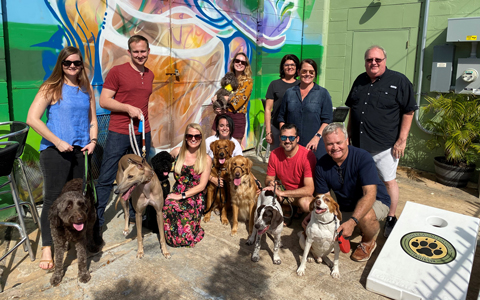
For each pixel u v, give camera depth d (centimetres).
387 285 266
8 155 263
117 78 334
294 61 446
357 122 386
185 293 271
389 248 300
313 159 356
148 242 346
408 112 362
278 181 389
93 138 324
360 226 314
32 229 367
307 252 294
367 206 292
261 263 315
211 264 311
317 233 283
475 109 516
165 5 502
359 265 316
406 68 624
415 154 621
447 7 565
